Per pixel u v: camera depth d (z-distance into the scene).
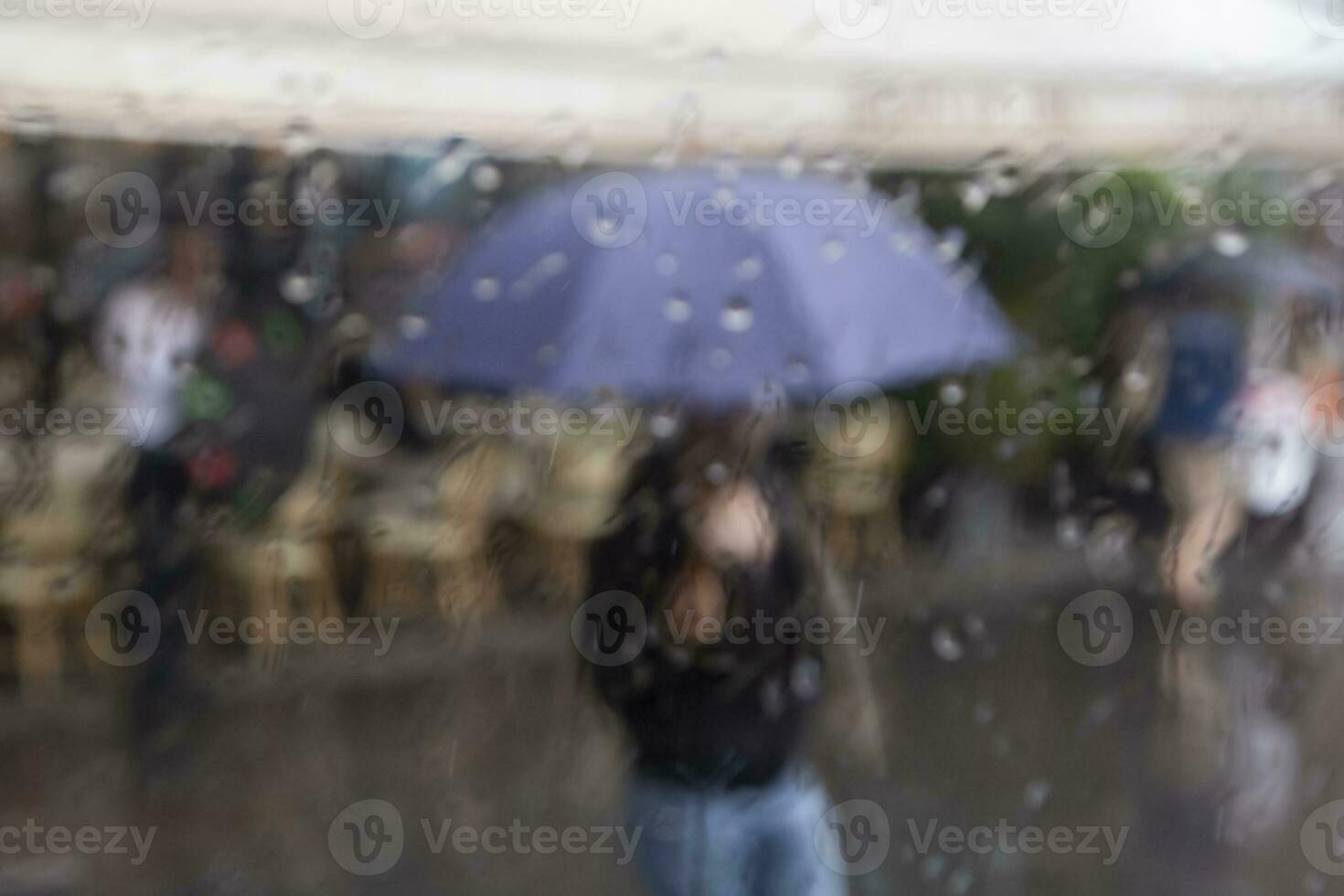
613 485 1.54
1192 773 1.87
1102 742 1.90
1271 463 2.08
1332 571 2.11
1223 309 2.01
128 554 2.02
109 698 1.96
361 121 1.81
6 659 2.01
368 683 1.86
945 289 1.57
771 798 1.41
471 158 1.76
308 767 1.81
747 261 1.49
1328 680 2.03
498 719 1.76
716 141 1.76
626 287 1.48
